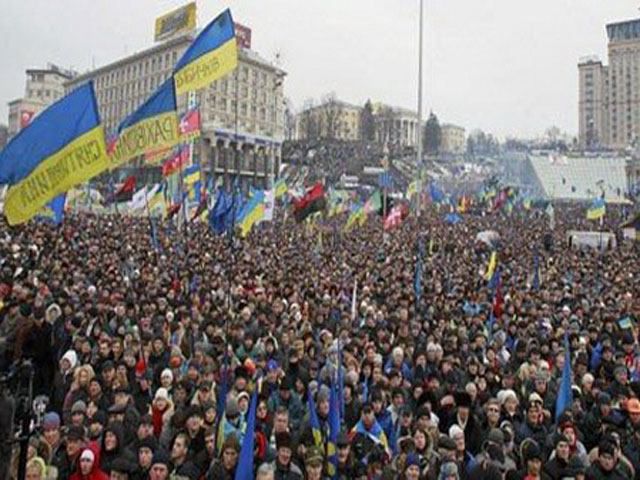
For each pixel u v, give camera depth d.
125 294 14.22
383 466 6.63
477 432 7.74
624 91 157.88
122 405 7.34
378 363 9.59
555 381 9.49
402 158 120.75
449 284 19.86
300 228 38.47
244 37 102.06
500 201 66.75
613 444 6.61
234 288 15.99
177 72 14.61
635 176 100.31
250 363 9.24
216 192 32.72
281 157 105.69
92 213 44.25
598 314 14.78
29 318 8.71
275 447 6.69
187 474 6.40
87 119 9.00
